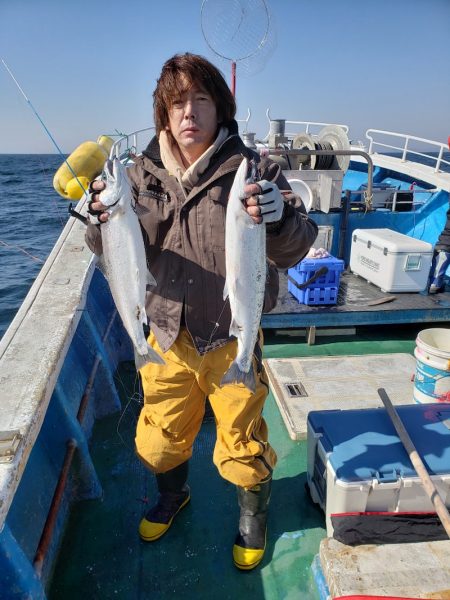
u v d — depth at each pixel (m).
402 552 1.90
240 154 1.78
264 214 1.56
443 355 2.94
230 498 2.59
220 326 1.91
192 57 1.66
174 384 2.04
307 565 2.19
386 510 2.08
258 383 2.01
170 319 1.92
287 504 2.55
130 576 2.13
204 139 1.74
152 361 1.84
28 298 2.70
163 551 2.26
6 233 13.89
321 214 5.38
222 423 2.04
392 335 4.59
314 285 4.38
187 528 2.38
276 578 2.13
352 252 5.30
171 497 2.36
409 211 5.93
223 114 1.78
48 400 1.92
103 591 2.06
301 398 3.37
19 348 2.17
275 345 4.37
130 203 1.69
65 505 2.40
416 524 2.00
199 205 1.78
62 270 3.08
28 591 1.61
